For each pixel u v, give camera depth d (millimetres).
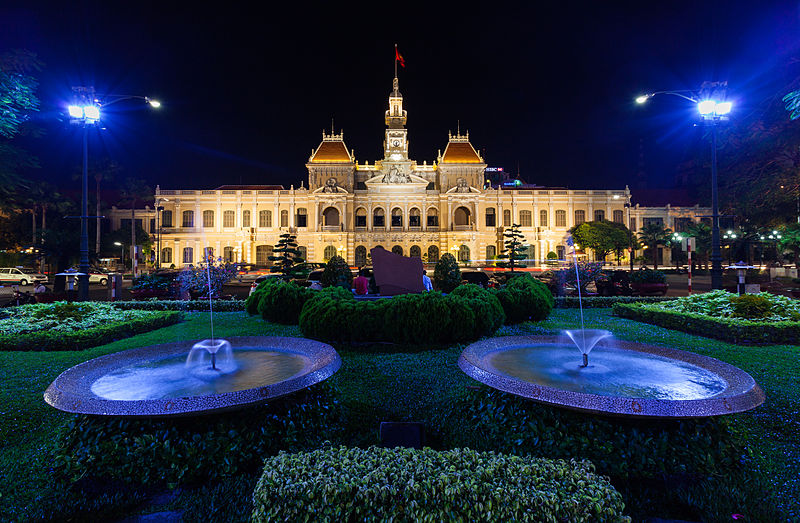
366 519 2779
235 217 65938
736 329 9867
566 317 14266
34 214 48188
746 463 4074
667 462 3646
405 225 64812
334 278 17156
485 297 10492
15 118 20234
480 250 63938
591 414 3855
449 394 6062
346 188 65438
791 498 3799
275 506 2826
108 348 9961
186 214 65500
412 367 7641
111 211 64000
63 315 12242
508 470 2990
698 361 5004
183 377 4758
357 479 2902
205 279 20938
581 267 24156
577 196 67562
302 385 4191
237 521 3482
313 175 65438
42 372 7727
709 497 3596
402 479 2887
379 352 8984
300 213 66625
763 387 6523
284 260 28281
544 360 5383
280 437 4156
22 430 5312
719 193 42375
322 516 2768
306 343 5852
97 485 3934
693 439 3729
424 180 64875
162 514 3664
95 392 4273
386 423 3916
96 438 3936
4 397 6289
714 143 19250
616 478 3746
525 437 4016
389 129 66938
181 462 3832
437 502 2777
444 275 16719
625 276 22672
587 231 53000
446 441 4711
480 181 66500
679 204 82500
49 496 3898
